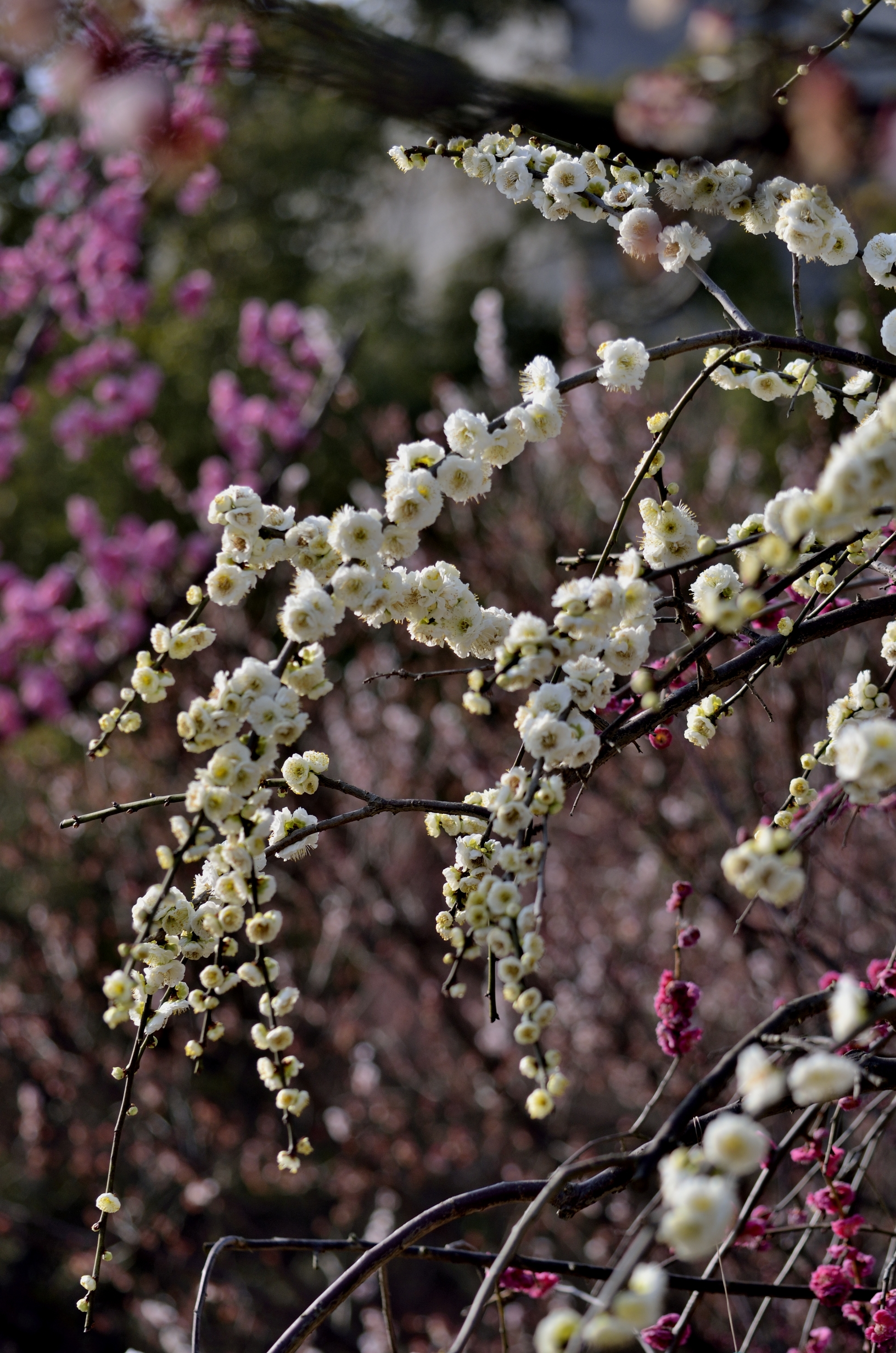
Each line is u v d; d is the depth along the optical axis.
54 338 7.66
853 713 1.75
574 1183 1.64
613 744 1.69
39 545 10.38
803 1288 1.67
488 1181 5.68
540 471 6.71
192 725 1.41
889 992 1.67
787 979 4.04
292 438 7.30
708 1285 1.61
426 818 1.77
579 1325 1.04
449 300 13.15
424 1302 5.43
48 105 5.34
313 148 13.05
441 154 1.86
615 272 11.84
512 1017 5.42
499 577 5.77
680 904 1.89
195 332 11.07
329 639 6.87
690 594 1.86
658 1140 1.18
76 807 6.65
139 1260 5.59
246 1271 5.81
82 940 6.34
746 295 10.45
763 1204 3.46
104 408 7.90
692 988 1.80
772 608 1.42
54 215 7.45
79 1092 6.21
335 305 12.80
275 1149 5.61
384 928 5.57
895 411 1.19
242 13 2.32
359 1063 5.57
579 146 1.92
